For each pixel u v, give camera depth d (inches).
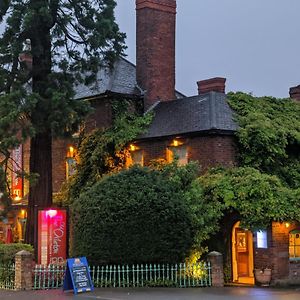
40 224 839.1
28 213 995.9
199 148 994.1
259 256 874.8
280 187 893.2
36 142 1005.8
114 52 1023.0
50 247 832.9
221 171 954.7
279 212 843.4
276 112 1099.3
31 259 783.1
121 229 783.7
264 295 705.6
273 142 996.6
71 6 973.8
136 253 781.3
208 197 882.8
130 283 786.2
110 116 1118.4
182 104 1101.1
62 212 847.1
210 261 811.4
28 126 898.7
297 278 879.7
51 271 784.9
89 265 791.7
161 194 804.0
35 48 952.3
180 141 1019.9
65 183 1150.3
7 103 892.0
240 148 999.0
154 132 1059.9
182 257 806.5
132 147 1083.3
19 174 937.5
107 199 796.0
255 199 859.4
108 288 769.6
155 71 1174.3
